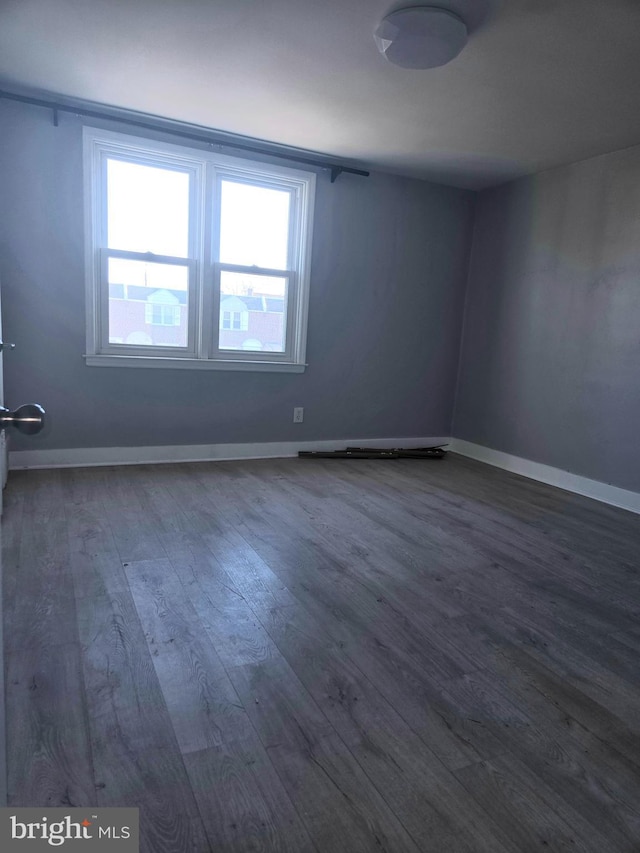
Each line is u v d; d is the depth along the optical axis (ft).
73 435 11.82
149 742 4.34
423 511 10.48
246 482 11.66
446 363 16.10
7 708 4.60
